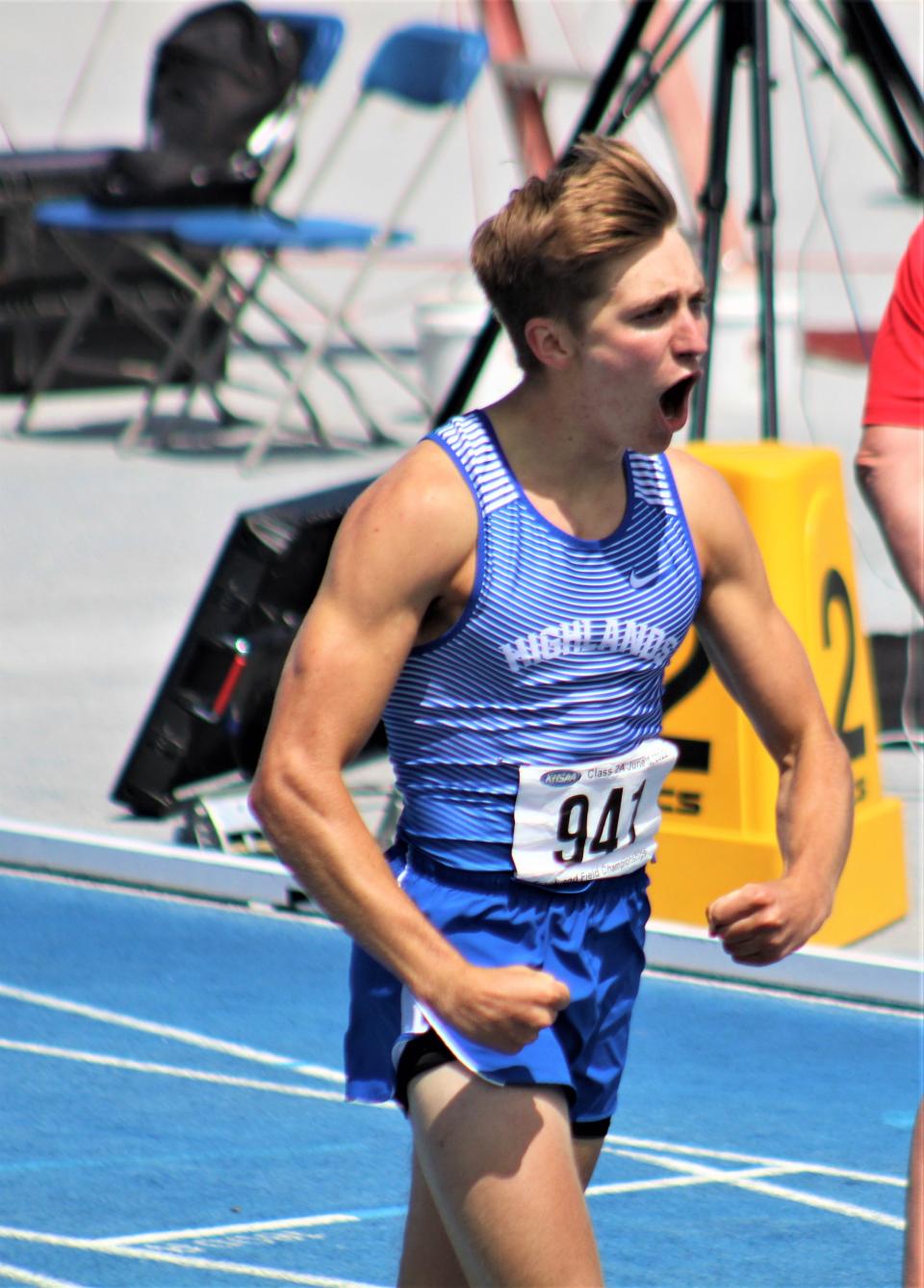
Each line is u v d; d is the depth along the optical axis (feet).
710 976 60.59
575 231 27.12
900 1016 57.41
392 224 138.82
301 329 199.62
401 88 136.15
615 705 28.96
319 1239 42.96
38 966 61.31
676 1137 48.73
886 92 76.79
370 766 80.38
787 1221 43.98
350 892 27.50
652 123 148.36
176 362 148.05
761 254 66.49
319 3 304.09
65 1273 41.16
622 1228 43.55
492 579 27.96
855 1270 41.42
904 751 82.64
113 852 70.03
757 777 60.23
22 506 128.06
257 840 71.10
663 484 29.27
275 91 133.80
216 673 71.61
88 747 82.33
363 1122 49.85
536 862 28.78
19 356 162.71
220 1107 50.62
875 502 46.73
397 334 198.29
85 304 151.53
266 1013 57.36
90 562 113.70
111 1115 50.06
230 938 64.13
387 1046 29.86
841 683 61.67
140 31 298.76
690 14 173.47
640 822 29.86
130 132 264.72
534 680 28.40
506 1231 27.53
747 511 59.93
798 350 131.85
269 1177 46.26
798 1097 51.16
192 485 134.31
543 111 122.42
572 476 28.40
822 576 60.85
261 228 131.54
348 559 28.02
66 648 97.04
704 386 67.41
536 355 27.99
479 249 28.43
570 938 29.32
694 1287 40.65
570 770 28.63
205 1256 42.01
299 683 27.99
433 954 27.12
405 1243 30.58
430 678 28.66
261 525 70.28
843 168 202.59
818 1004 58.34
